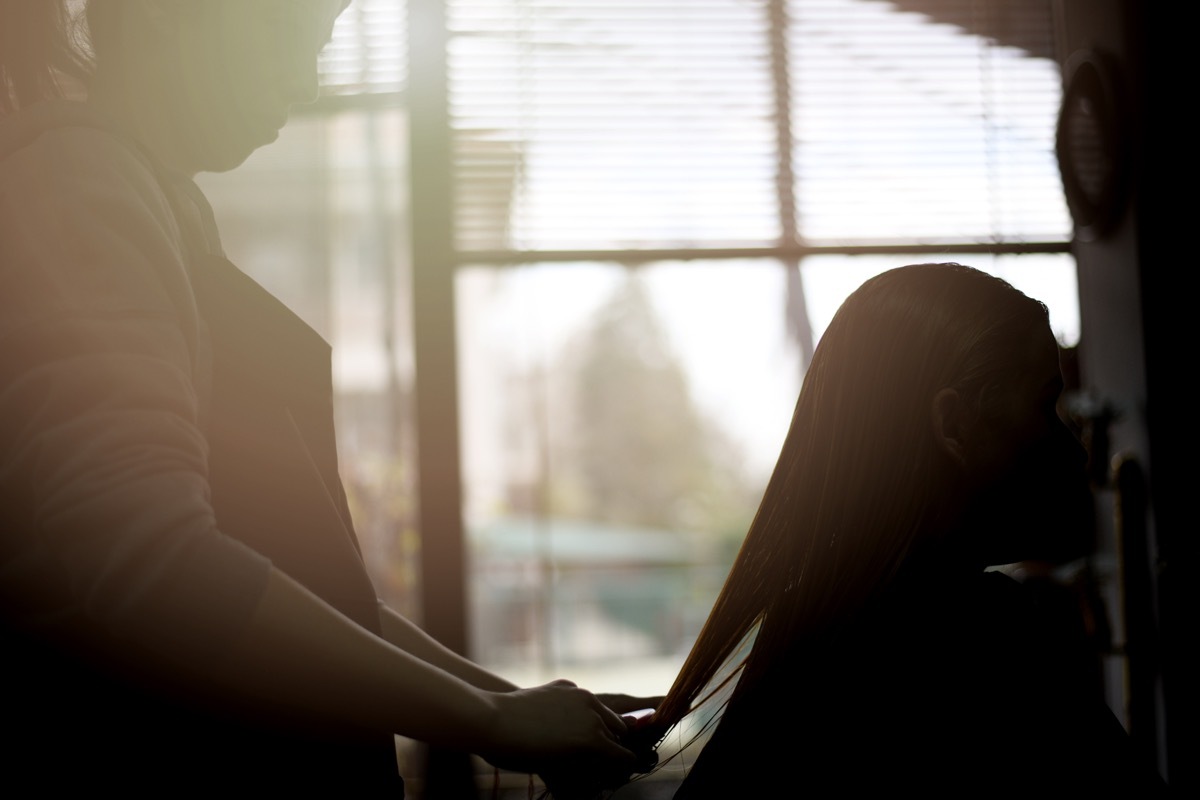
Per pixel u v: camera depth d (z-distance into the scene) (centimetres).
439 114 283
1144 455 254
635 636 798
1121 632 240
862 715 75
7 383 54
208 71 69
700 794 79
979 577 80
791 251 282
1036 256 278
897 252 282
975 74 285
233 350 64
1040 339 78
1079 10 273
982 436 77
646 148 286
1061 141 269
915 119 285
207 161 73
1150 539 251
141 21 69
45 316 53
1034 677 75
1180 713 233
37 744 58
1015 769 72
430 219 283
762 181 285
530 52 285
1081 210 266
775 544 83
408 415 287
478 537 306
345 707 57
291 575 64
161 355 55
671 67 286
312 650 54
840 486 80
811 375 85
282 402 66
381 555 285
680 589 816
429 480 284
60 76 74
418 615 285
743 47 287
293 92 72
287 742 62
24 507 55
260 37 70
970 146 284
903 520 78
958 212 283
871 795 73
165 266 58
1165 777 231
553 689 68
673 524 1341
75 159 58
